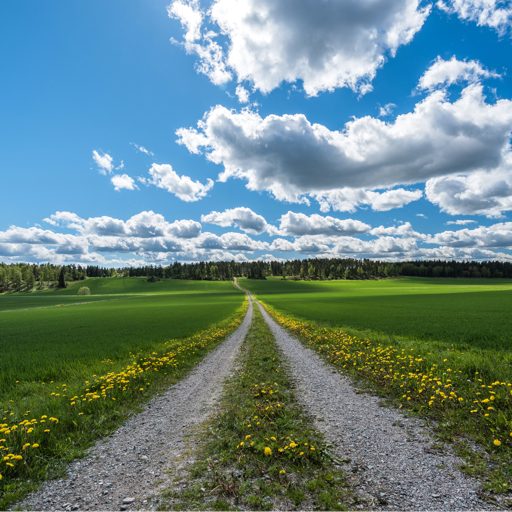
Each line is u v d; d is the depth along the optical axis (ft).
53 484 12.65
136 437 17.44
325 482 11.73
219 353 46.62
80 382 29.68
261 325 87.20
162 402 24.16
